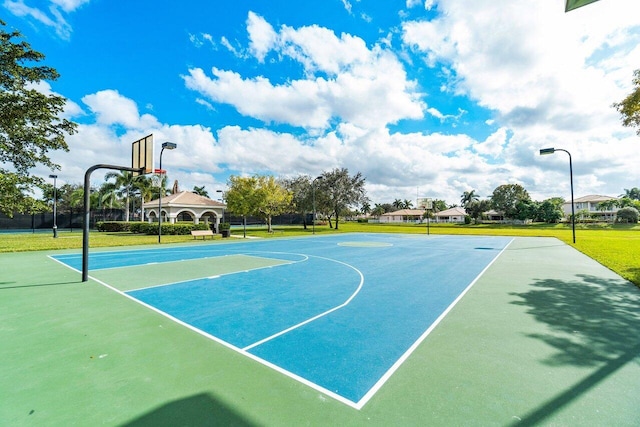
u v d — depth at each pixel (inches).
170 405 111.8
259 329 191.3
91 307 236.8
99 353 155.5
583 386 124.6
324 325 199.0
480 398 116.0
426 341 172.6
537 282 337.7
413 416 105.3
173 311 227.5
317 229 1780.3
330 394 119.5
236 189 1283.2
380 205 4847.4
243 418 104.4
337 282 335.9
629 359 148.9
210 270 410.0
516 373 135.4
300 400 115.5
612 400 114.7
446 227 2298.2
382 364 144.8
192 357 151.7
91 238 942.4
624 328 191.2
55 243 761.6
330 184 1707.7
